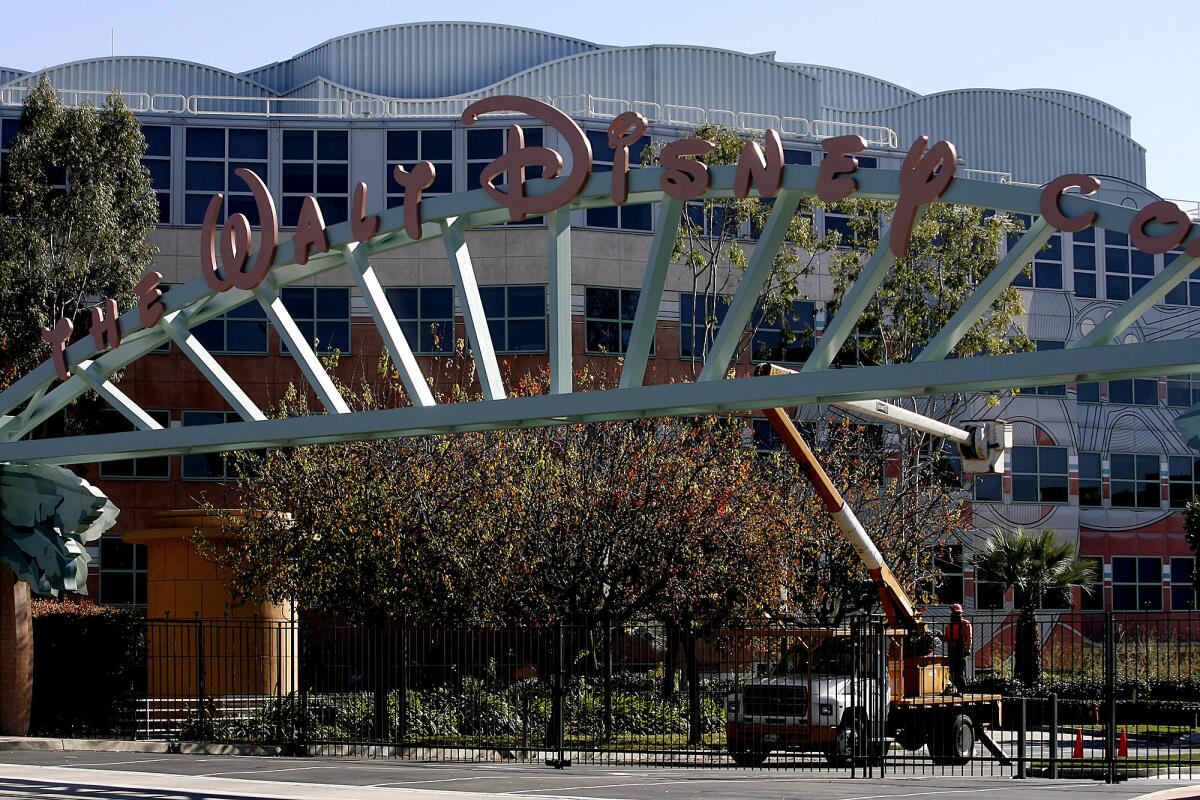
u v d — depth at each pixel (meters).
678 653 35.69
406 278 50.38
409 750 27.78
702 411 18.33
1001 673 36.75
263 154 51.91
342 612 32.72
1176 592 59.81
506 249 50.62
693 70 62.25
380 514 31.91
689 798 18.73
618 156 18.58
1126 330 59.56
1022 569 45.56
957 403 46.50
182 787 19.55
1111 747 23.44
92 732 28.92
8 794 18.47
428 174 19.66
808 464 28.11
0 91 56.81
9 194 44.75
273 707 29.52
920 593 39.91
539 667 31.73
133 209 46.31
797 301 53.25
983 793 20.44
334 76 64.50
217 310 22.66
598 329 50.81
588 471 32.66
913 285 46.47
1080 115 70.44
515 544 31.84
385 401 40.81
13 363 43.22
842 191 16.88
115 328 23.09
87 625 31.70
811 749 25.72
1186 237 14.83
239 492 48.88
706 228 50.78
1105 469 59.22
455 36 64.81
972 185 16.14
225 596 32.88
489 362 19.67
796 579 35.78
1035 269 58.72
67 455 23.95
